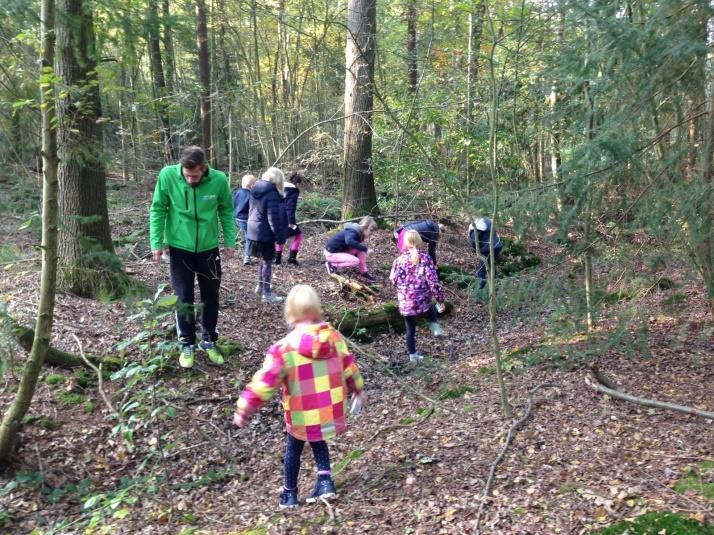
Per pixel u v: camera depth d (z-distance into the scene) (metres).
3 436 3.74
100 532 3.42
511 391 4.82
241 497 3.84
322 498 3.45
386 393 5.57
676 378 4.62
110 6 3.72
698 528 2.66
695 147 4.07
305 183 16.31
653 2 3.60
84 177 5.78
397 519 3.18
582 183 3.94
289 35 19.08
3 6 3.29
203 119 14.55
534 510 3.04
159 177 4.85
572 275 4.52
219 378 5.25
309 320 3.29
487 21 4.30
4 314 3.73
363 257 8.26
